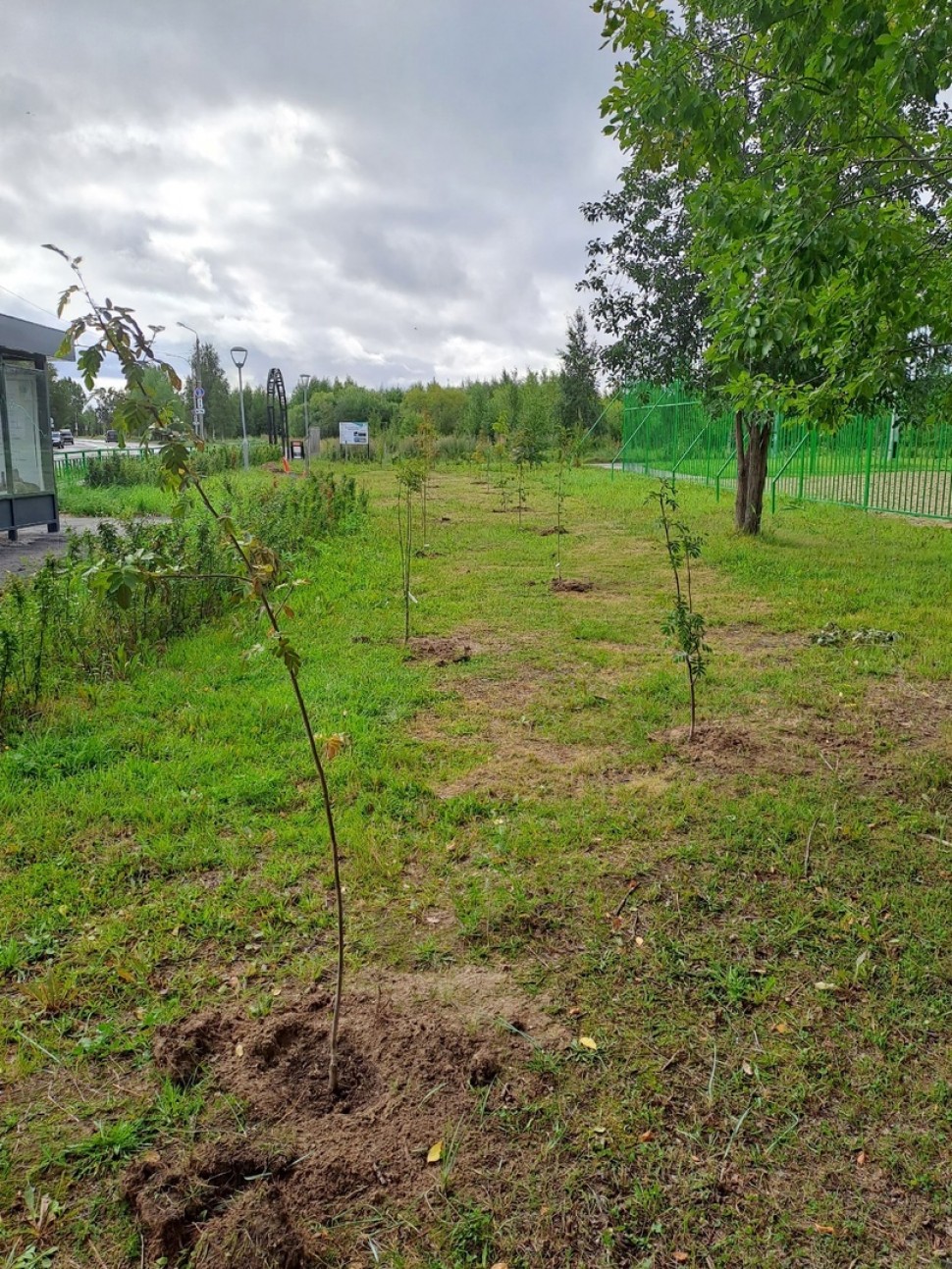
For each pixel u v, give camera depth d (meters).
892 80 3.48
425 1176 1.95
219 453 26.22
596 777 4.18
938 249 4.41
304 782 4.10
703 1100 2.18
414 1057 2.31
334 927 2.94
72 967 2.73
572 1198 1.90
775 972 2.69
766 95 5.14
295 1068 2.30
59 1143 2.05
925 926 2.91
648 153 4.75
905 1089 2.21
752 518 12.12
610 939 2.88
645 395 25.66
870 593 8.24
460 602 8.23
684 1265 1.75
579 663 6.12
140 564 2.11
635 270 12.78
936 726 4.77
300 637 6.79
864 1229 1.83
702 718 4.95
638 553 11.23
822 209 4.09
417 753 4.42
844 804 3.83
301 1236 1.80
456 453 38.22
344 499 15.14
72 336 1.94
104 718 4.88
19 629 5.59
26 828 3.59
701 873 3.27
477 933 2.91
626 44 4.45
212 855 3.38
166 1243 1.78
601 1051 2.35
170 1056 2.29
